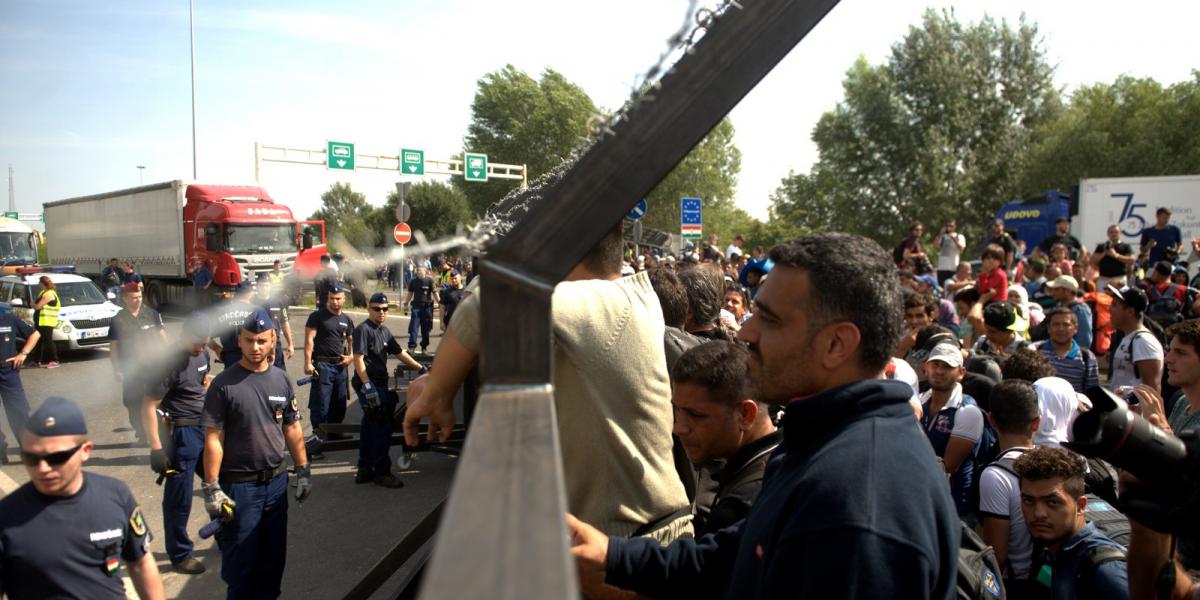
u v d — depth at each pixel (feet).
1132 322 17.78
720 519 6.78
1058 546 8.59
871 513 3.66
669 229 190.80
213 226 67.67
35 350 43.50
